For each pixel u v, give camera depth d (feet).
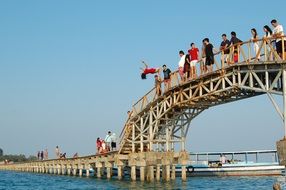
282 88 90.58
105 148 164.35
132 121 138.31
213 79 106.32
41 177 210.18
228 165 184.96
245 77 97.50
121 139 142.00
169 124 131.64
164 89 123.03
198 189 113.80
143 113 134.00
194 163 189.98
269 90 92.32
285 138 85.40
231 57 99.76
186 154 132.16
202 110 127.03
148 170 135.13
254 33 94.43
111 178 153.28
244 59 96.12
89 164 173.17
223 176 183.42
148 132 135.54
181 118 131.03
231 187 123.13
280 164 82.12
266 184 133.28
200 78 108.88
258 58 92.84
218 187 122.72
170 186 121.08
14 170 381.81
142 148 134.41
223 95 109.60
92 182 148.36
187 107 124.47
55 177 200.54
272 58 90.12
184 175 132.16
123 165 141.18
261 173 182.70
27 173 296.71
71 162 196.65
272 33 92.27
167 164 130.62
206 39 105.50
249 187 122.42
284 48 88.79
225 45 102.12
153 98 128.26
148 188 114.62
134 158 134.00
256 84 104.53
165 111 124.88
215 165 186.91
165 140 132.05
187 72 114.62
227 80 102.37
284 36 86.99
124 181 141.18
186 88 116.16
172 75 120.16
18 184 160.35
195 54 111.24
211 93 106.93
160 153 129.90
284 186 96.94
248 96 110.63
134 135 137.80
